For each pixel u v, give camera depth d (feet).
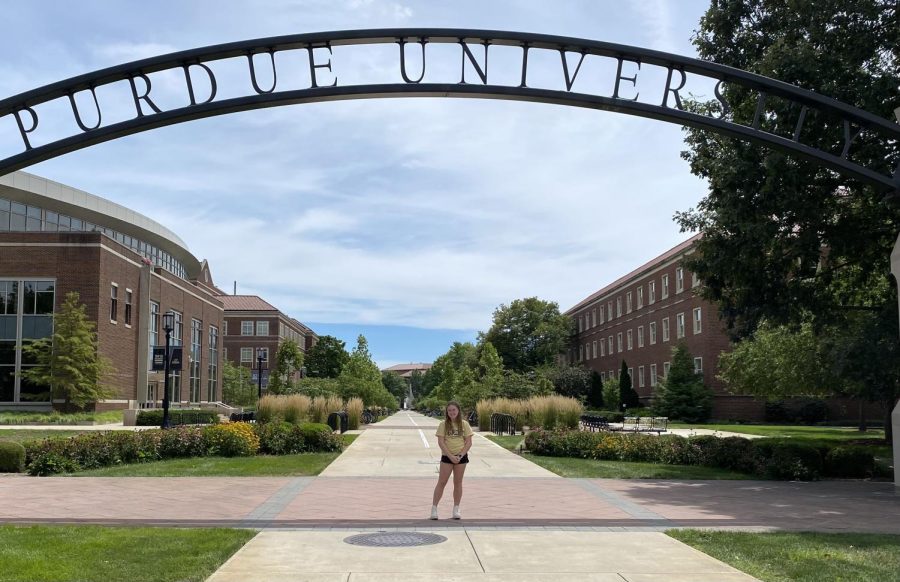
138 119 28.86
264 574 23.13
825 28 55.77
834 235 58.49
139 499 40.75
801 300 62.13
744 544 28.63
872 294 73.26
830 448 56.13
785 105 51.96
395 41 29.32
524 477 52.70
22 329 142.20
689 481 52.90
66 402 135.23
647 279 203.51
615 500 41.50
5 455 55.11
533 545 27.99
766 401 156.87
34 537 28.63
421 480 50.08
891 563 25.54
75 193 178.50
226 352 310.04
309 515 35.29
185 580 22.35
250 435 68.85
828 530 32.65
